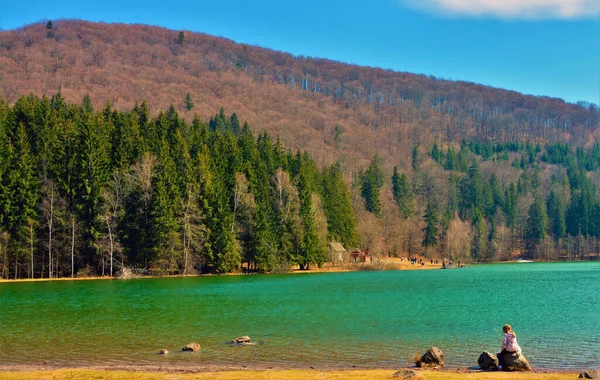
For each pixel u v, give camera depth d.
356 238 162.50
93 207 106.62
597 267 161.38
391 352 35.72
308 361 33.31
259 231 123.06
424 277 111.56
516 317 50.19
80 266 108.31
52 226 104.56
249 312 54.00
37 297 68.88
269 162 153.62
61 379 28.39
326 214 155.38
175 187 113.25
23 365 32.78
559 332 42.53
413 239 191.88
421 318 49.56
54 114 119.94
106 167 111.06
